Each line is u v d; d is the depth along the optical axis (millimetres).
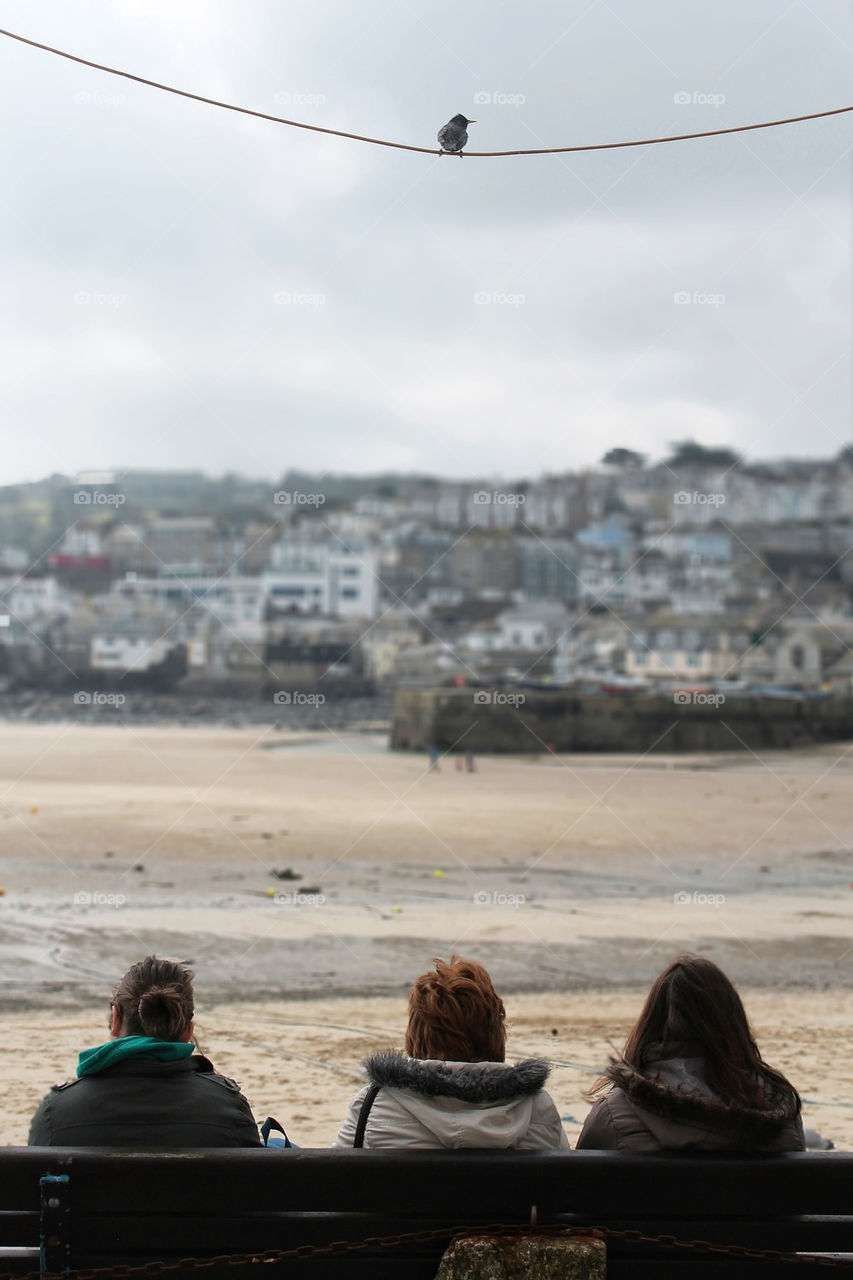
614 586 97750
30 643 87250
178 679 86062
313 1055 7906
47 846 21875
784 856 22703
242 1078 7289
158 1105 3027
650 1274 2717
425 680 83062
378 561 103562
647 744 55062
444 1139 2805
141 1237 2701
